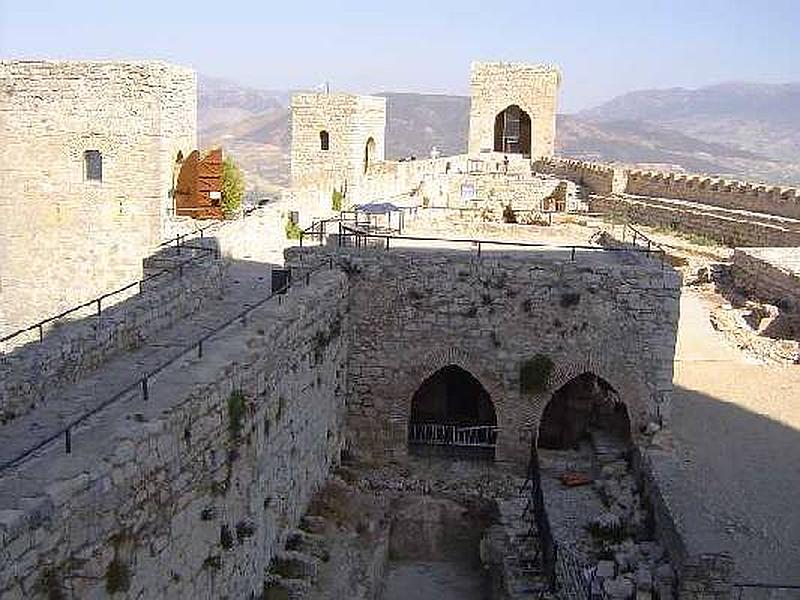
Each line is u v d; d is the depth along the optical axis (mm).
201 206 39750
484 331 26281
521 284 25922
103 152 38000
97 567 11984
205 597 15648
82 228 38875
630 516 22219
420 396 29734
